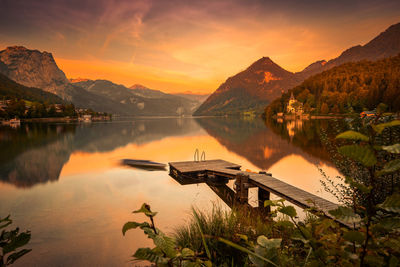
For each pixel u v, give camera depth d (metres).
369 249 1.31
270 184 8.98
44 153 23.77
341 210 1.29
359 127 2.80
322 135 4.88
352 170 4.52
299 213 6.62
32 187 11.80
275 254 1.45
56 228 7.00
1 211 8.47
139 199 9.70
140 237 6.41
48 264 5.21
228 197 10.12
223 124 89.50
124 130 58.78
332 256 1.48
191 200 9.55
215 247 3.64
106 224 7.27
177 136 41.84
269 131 51.12
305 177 12.98
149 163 18.20
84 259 5.40
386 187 3.72
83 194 10.52
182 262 1.46
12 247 1.26
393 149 0.97
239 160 19.03
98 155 22.44
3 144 31.28
